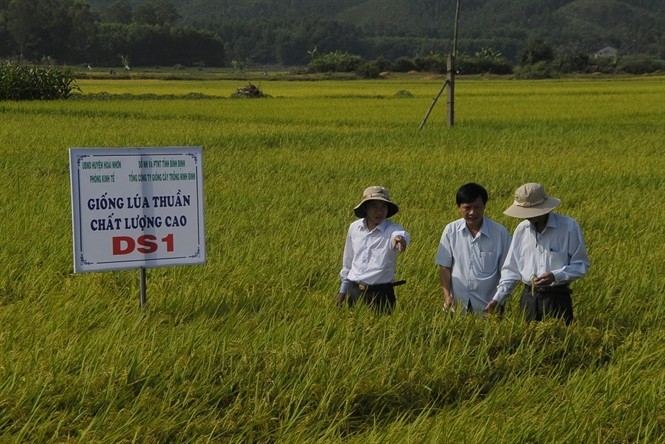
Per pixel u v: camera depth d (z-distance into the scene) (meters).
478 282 7.00
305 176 16.14
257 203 13.00
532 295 6.95
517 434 4.98
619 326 7.21
